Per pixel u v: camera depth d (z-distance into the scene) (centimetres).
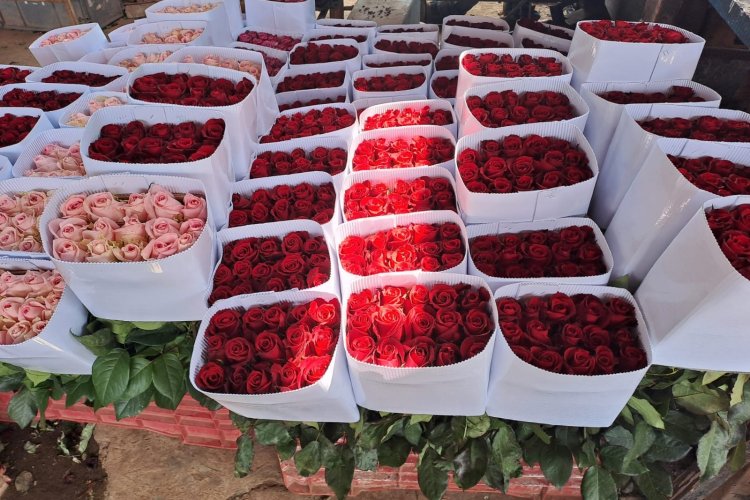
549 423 150
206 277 157
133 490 209
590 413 142
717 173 152
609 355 135
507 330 140
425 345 137
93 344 159
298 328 143
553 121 180
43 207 175
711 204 135
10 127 208
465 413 150
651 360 133
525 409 146
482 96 203
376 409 151
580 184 160
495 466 162
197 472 212
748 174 152
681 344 137
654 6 262
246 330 148
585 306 147
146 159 172
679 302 133
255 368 141
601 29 203
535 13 473
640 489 168
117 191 167
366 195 182
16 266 166
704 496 184
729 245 124
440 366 127
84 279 146
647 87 193
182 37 273
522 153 177
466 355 134
